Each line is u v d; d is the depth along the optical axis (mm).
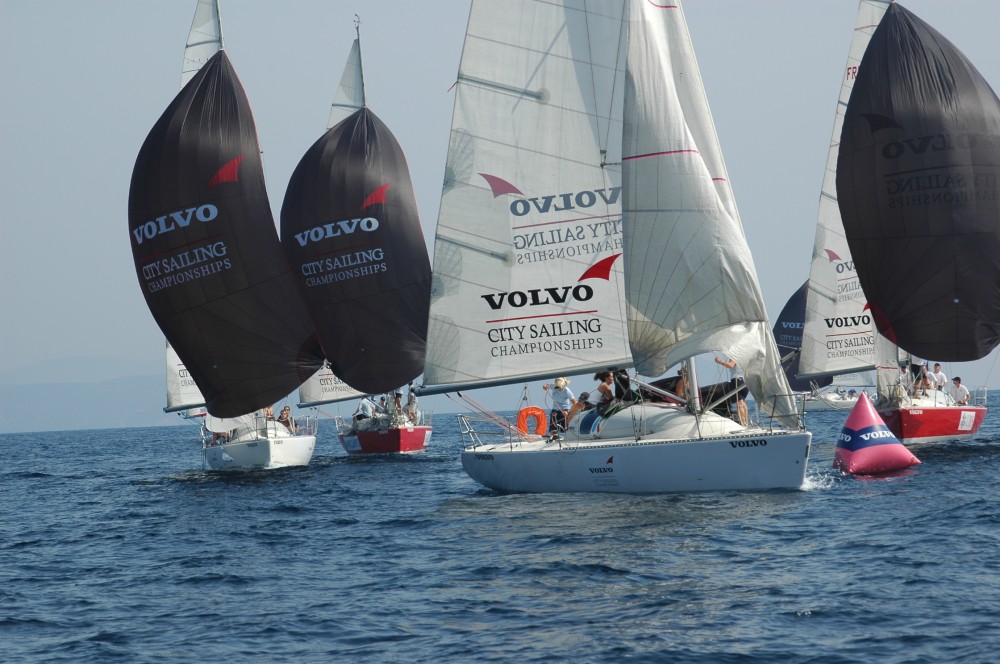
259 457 92250
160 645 32469
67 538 56969
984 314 79312
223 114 84875
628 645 29969
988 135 78812
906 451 65188
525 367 59562
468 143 59562
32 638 34094
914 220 79312
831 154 109062
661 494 53406
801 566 38781
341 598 37500
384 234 107188
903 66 79812
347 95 119188
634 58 55344
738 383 55625
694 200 54344
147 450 186375
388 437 110562
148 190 83562
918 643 29062
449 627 32781
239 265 84375
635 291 55031
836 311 110688
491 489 63406
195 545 51625
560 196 58844
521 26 58969
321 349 88500
